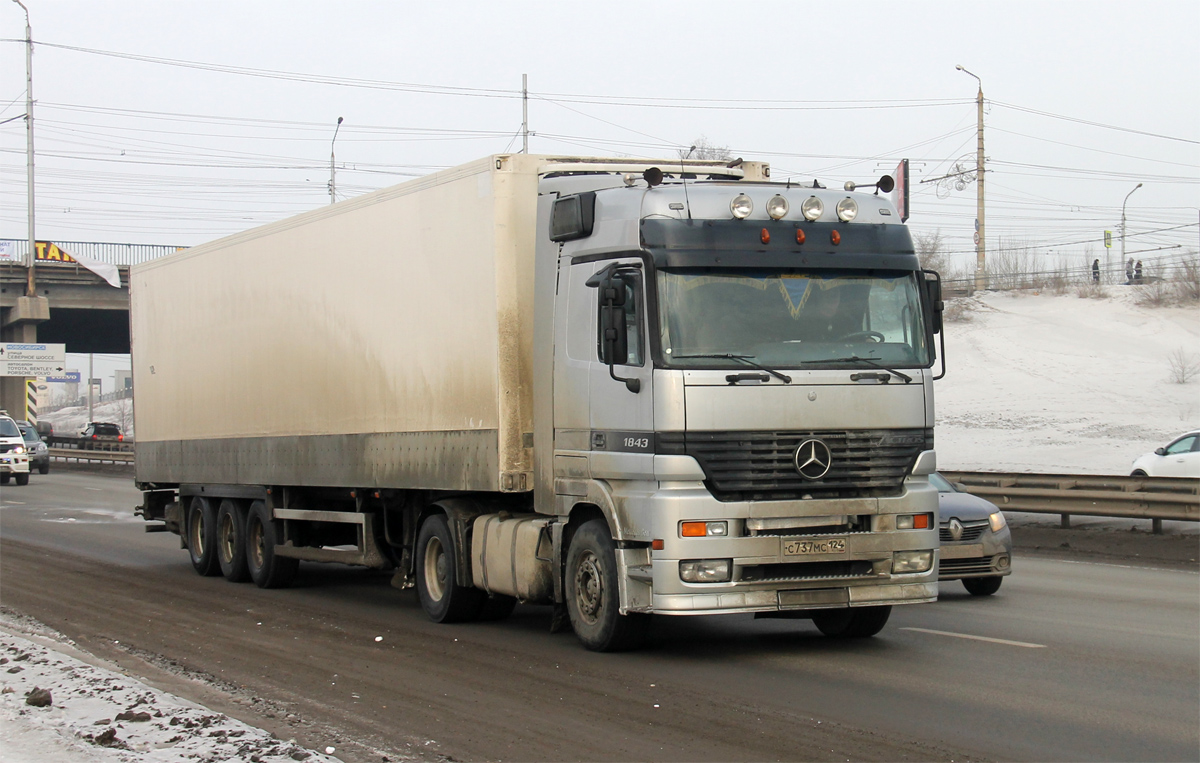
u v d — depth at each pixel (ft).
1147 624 36.68
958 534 42.63
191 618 40.29
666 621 38.06
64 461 187.42
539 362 33.91
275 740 22.15
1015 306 207.31
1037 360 168.14
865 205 31.96
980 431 135.64
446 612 37.81
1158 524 60.75
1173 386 146.51
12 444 130.82
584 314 31.83
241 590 48.73
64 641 35.78
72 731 22.99
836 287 30.83
